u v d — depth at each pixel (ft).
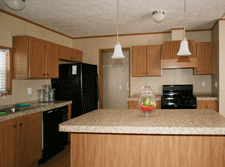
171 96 12.59
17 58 9.21
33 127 8.23
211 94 12.85
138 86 14.23
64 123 5.00
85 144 5.05
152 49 12.89
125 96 15.65
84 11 9.43
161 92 13.78
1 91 8.52
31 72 9.29
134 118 5.52
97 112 6.64
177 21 11.10
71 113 12.10
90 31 13.43
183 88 13.21
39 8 8.99
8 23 9.32
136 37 14.11
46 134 9.03
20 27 10.14
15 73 9.25
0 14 8.88
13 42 9.29
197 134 4.68
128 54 15.46
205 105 11.25
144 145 4.84
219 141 4.61
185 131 4.40
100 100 15.15
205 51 12.05
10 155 7.06
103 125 4.71
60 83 12.35
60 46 11.68
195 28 12.60
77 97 11.94
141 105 5.65
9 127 7.00
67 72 12.19
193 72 12.38
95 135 5.01
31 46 9.30
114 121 5.15
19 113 7.39
